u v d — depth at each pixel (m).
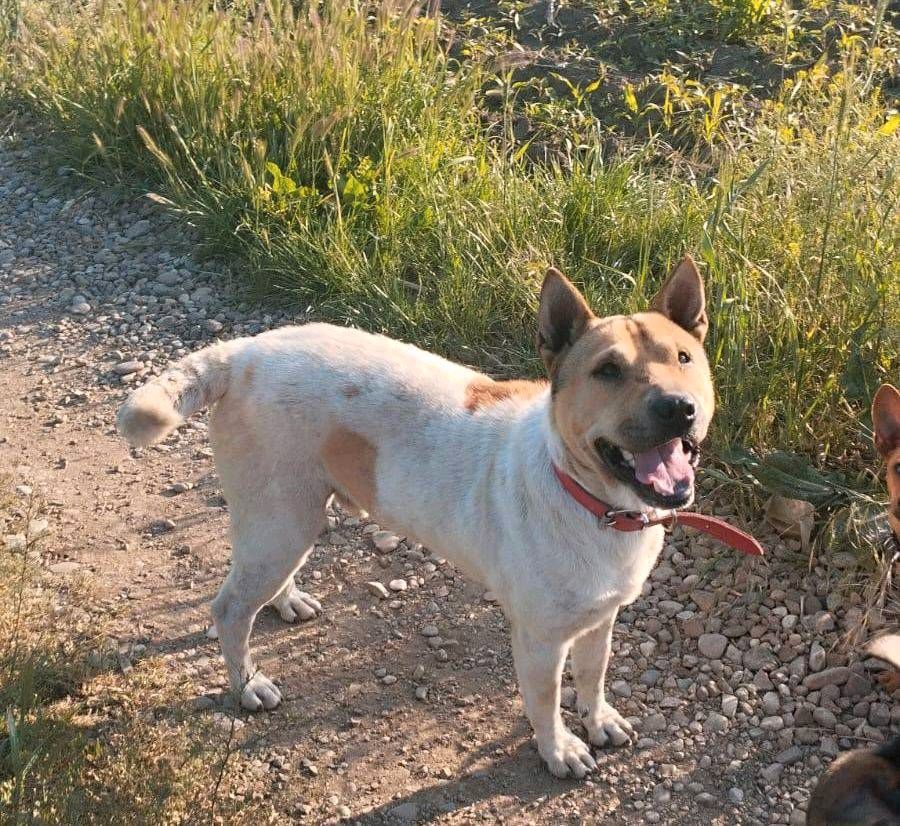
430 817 1.95
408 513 1.98
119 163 3.39
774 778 1.98
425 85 3.25
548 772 2.00
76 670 2.10
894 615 2.14
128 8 3.59
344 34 3.37
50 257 3.17
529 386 2.00
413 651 2.19
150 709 2.08
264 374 2.01
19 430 2.65
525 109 3.34
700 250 2.52
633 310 2.52
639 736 2.04
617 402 1.75
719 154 2.94
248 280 3.01
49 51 3.85
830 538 2.21
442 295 2.75
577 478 1.82
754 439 2.36
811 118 2.92
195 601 2.27
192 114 3.33
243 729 2.07
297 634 2.22
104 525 2.42
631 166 2.95
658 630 2.19
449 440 1.95
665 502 1.75
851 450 2.34
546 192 2.94
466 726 2.07
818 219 2.52
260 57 3.30
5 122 3.81
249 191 3.05
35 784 1.87
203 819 1.88
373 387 1.98
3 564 2.25
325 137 3.11
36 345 2.88
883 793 1.56
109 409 2.70
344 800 1.97
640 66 3.50
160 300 2.99
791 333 2.36
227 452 2.03
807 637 2.14
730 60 3.44
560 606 1.86
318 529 2.06
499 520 1.89
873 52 2.93
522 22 3.76
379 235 2.96
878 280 2.39
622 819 1.94
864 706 2.04
